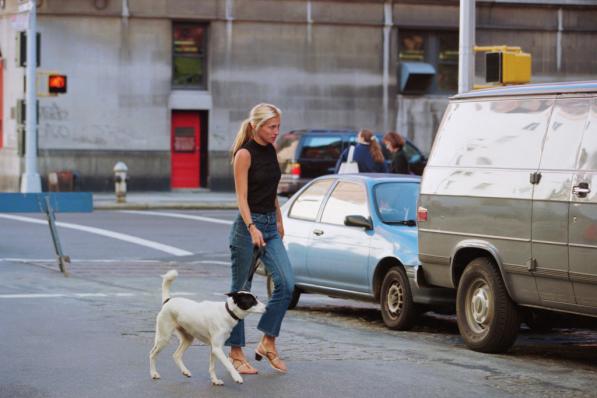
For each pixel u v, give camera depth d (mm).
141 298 16953
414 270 14273
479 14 45281
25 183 34781
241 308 10125
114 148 41312
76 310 15367
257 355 11141
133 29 41312
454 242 12977
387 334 14359
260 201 11000
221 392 10078
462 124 13211
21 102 34906
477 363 11883
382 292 14977
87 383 10430
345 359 11891
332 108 43531
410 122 44406
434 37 44906
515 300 12266
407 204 15609
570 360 12438
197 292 18109
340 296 15984
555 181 11672
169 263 22281
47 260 21953
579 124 11641
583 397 10172
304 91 43250
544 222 11734
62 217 30953
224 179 42531
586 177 11336
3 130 41656
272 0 42688
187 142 42688
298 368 11289
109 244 25016
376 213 15375
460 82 23562
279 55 42938
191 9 41844
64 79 34812
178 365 10734
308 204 16719
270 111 10891
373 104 44000
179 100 41906
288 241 16656
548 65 46094
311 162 34062
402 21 44062
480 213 12586
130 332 13461
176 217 31922
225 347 12539
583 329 15430
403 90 44250
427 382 10664
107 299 16719
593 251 11164
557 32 46062
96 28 40938
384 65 44031
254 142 10984
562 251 11516
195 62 42469
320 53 43406
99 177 41219
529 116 12289
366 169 22812
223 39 42406
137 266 21609
